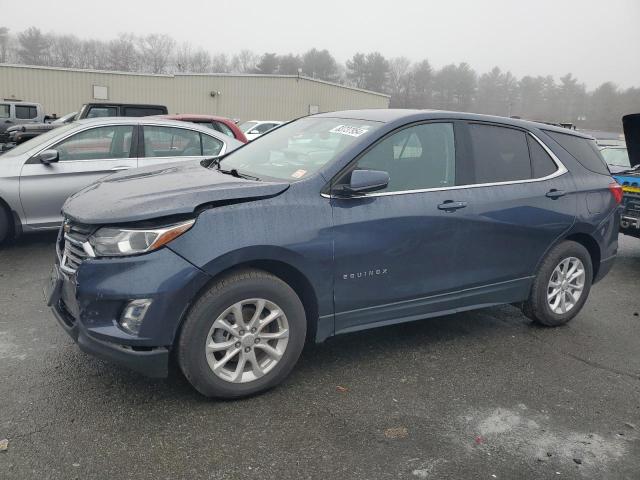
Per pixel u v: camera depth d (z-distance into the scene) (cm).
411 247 378
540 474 284
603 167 511
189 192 318
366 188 342
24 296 497
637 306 568
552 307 476
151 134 709
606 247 502
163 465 273
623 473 289
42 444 283
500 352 429
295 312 340
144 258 296
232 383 328
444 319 495
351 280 358
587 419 339
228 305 317
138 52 9088
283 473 272
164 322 300
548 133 476
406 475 276
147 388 342
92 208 317
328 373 378
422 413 334
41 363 368
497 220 418
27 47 8931
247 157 430
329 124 423
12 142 1229
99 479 261
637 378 398
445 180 401
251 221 320
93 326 301
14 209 633
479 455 296
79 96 3259
